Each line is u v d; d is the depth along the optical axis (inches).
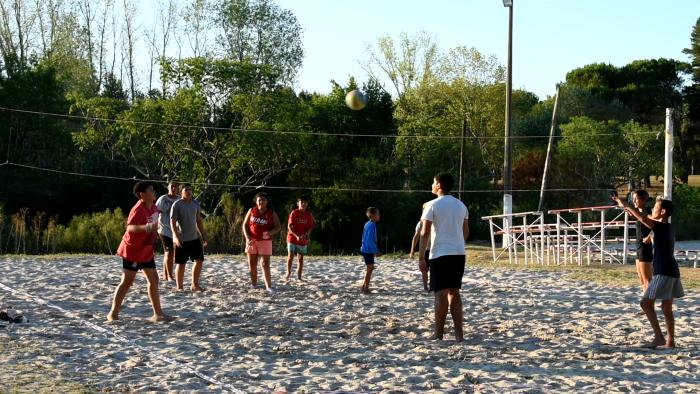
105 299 522.0
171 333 403.5
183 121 1512.1
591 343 391.2
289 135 1542.8
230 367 328.8
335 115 1860.2
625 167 1879.9
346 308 504.1
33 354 342.0
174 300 519.5
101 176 1577.3
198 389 289.4
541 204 1390.3
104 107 1540.4
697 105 2753.4
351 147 1845.5
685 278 704.4
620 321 458.0
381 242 1636.3
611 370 331.9
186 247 557.3
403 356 355.9
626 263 846.5
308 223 651.5
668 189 876.0
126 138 1549.0
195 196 1544.0
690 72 2805.1
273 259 876.6
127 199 1694.1
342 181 1643.7
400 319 462.0
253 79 1569.9
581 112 2511.1
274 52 2316.7
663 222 378.6
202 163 1563.7
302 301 532.4
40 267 735.7
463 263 395.9
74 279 636.1
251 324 437.7
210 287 590.9
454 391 291.4
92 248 1154.0
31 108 1656.0
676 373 326.3
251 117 1558.8
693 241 1441.9
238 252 1162.6
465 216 399.9
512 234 978.1
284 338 398.0
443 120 2097.7
